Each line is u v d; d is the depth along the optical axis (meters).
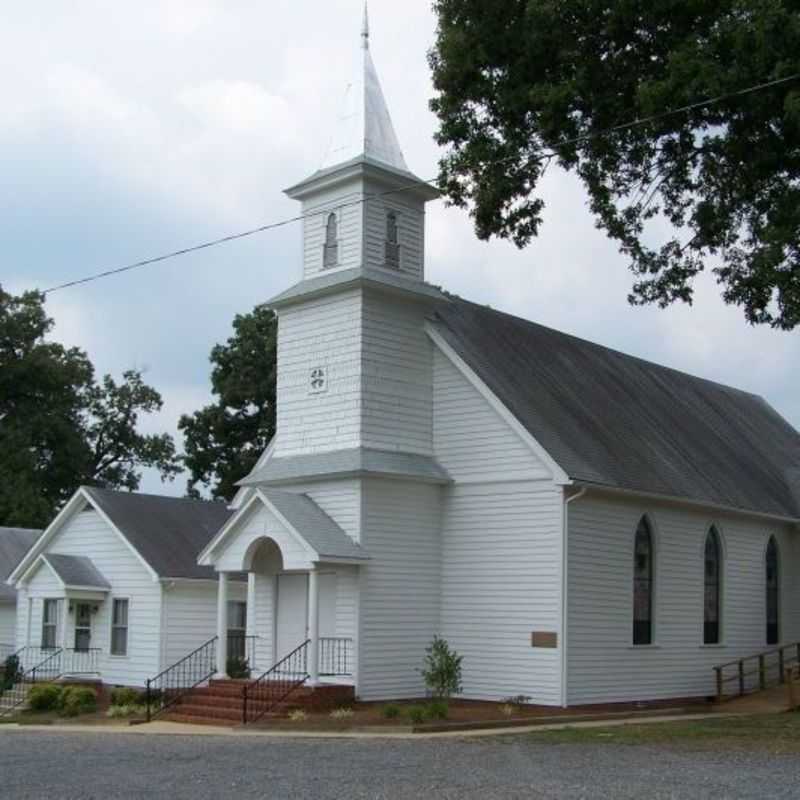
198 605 35.38
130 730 25.78
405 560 29.97
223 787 15.69
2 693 34.34
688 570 33.94
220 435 60.81
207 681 30.75
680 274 27.41
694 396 43.66
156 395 77.44
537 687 28.69
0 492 64.75
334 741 22.34
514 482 29.78
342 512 29.52
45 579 36.97
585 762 18.53
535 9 24.38
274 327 61.50
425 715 25.41
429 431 31.59
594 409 34.53
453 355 31.42
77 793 15.18
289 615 30.59
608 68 25.11
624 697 30.42
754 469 40.31
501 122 26.64
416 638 29.95
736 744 21.45
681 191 27.00
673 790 15.33
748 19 22.05
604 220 27.05
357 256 31.17
